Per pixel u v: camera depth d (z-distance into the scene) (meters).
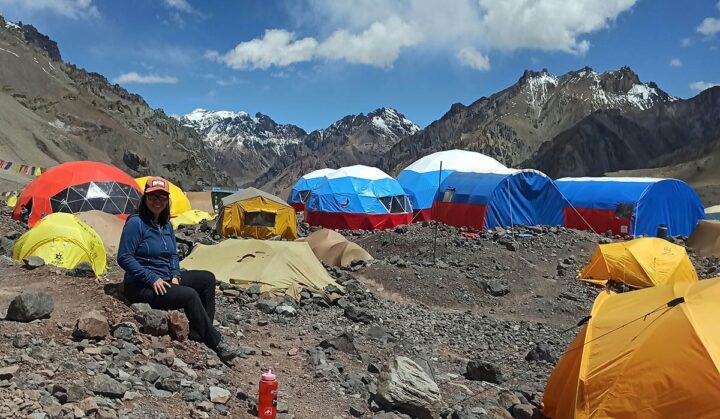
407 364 7.64
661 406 6.33
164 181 7.62
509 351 12.38
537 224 30.11
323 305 13.70
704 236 25.83
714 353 6.20
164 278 7.61
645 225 31.73
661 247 19.44
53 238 11.94
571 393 7.38
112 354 6.22
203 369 6.79
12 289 7.46
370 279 18.48
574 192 34.72
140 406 5.25
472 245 23.25
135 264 7.36
